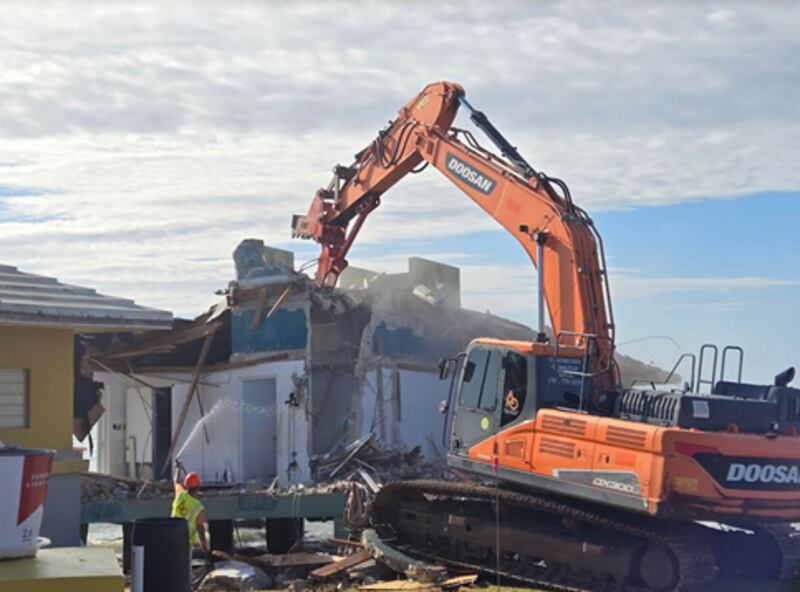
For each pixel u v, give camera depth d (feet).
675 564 44.57
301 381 80.28
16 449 20.10
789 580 50.37
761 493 44.34
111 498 63.82
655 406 46.21
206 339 84.58
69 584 18.10
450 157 61.41
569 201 53.57
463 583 49.19
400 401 84.07
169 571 22.63
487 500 51.98
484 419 50.65
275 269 81.87
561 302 52.44
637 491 43.70
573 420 46.60
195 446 86.63
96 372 88.07
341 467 75.05
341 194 73.00
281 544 65.16
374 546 53.47
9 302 46.93
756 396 47.52
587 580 48.01
